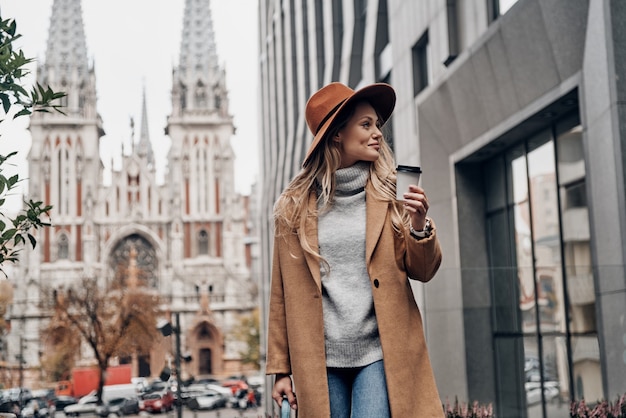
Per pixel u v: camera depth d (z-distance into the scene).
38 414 38.22
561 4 10.16
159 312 58.38
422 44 16.50
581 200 11.73
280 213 2.80
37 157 86.50
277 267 2.87
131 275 69.75
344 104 2.68
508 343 9.81
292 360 2.73
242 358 80.38
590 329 8.95
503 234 14.76
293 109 32.56
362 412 2.58
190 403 26.31
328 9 24.47
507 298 9.85
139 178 90.12
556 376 9.46
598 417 7.98
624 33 9.09
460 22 14.38
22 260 82.75
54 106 4.99
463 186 15.48
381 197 2.71
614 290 8.37
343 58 22.67
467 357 9.81
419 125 15.98
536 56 11.36
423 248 2.59
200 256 90.50
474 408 8.82
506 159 14.49
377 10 19.66
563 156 12.30
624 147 9.01
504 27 11.90
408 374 2.61
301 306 2.73
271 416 9.78
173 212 89.31
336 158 2.74
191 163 91.06
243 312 89.56
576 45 10.19
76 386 53.16
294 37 32.88
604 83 9.39
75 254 85.50
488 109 13.60
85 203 86.38
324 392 2.65
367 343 2.66
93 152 87.69
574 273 9.16
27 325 76.38
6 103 4.90
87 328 57.91
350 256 2.71
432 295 9.91
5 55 4.79
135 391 48.91
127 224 88.81
